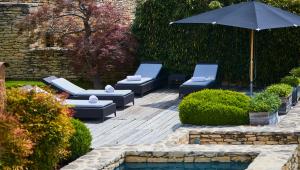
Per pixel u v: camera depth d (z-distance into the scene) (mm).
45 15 22031
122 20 22438
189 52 23266
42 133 10500
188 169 12234
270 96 15500
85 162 11484
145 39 23719
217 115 14922
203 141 14328
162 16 23359
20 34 23000
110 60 22328
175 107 18625
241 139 14148
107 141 13734
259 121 14867
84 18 22234
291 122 15320
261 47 22609
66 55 23141
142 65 22906
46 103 10742
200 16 18609
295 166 12461
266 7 18438
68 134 11094
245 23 17281
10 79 23422
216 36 22969
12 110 10500
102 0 24953
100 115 16234
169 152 12297
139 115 17312
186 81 21719
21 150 9711
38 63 23344
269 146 12547
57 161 11062
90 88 23094
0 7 23172
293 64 22359
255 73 22625
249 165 10977
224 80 23359
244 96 15414
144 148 12648
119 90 19234
